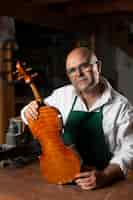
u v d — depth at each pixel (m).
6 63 2.82
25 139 1.67
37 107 1.28
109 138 1.35
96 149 1.36
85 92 1.32
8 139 1.62
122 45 3.82
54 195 1.17
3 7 2.23
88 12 3.03
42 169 1.32
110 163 1.32
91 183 1.20
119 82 4.63
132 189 1.22
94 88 1.31
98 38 3.97
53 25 2.92
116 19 3.41
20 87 3.21
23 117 1.37
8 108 2.91
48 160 1.28
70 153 1.26
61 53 3.84
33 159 1.60
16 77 1.38
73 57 1.28
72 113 1.38
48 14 2.81
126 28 3.73
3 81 2.83
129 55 3.92
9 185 1.28
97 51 4.05
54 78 3.78
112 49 4.37
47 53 3.77
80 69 1.27
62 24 3.04
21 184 1.28
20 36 3.46
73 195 1.17
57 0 2.56
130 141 1.33
